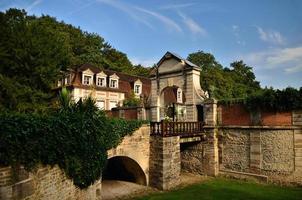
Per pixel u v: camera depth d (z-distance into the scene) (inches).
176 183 631.8
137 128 604.4
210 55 1630.2
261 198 528.4
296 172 599.2
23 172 272.7
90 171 417.1
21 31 804.0
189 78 805.9
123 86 1349.7
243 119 691.4
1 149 245.4
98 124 455.2
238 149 695.1
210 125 734.5
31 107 722.2
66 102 446.6
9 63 751.7
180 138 669.9
